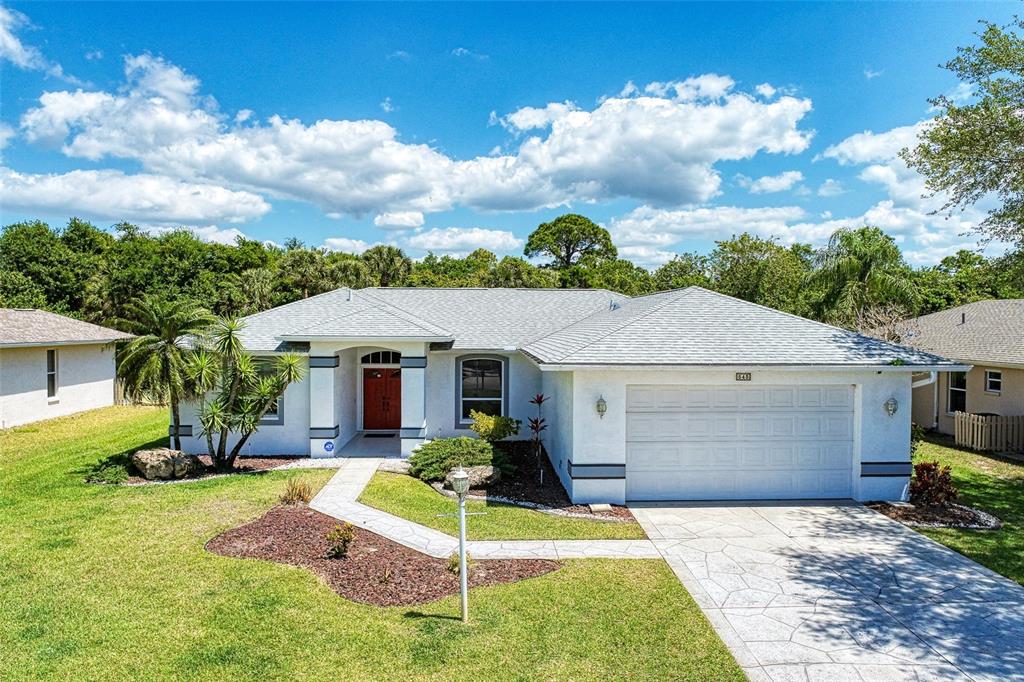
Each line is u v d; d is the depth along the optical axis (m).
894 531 9.95
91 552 8.52
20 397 20.78
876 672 5.69
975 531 9.99
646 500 11.70
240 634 6.23
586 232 69.81
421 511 10.75
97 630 6.31
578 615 6.78
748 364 11.05
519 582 7.70
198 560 8.20
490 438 14.79
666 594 7.39
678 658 5.90
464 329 17.67
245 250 50.84
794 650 6.08
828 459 11.84
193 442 15.41
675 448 11.73
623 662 5.81
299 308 17.66
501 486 12.63
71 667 5.61
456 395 16.80
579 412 11.32
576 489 11.38
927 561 8.59
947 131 14.16
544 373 16.22
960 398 19.80
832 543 9.34
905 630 6.54
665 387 11.66
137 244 44.97
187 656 5.81
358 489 12.02
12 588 7.34
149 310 12.94
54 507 10.77
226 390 13.84
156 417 22.70
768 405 11.76
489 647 6.03
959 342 20.25
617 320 13.71
